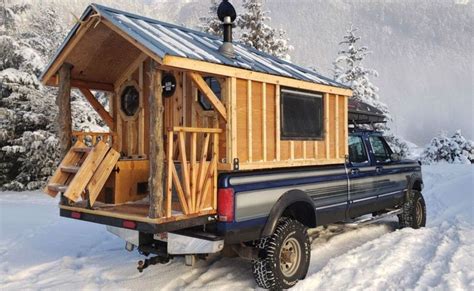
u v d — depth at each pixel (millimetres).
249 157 4324
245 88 4344
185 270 4977
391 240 6168
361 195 5977
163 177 3945
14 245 6129
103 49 4777
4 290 4379
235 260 5352
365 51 22859
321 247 5965
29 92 13602
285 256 4438
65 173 4398
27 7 16391
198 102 4664
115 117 5543
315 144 5289
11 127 13469
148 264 4191
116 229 4383
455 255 5223
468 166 17328
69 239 6477
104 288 4422
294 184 4762
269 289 4324
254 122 4430
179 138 3775
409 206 7109
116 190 4430
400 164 7027
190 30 5352
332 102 5633
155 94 3686
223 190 4000
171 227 3672
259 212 4270
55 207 9758
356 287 4344
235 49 5426
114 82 5520
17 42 14750
